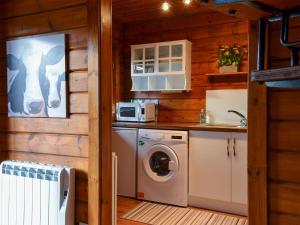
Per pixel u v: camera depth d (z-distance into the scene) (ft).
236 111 12.24
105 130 6.11
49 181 6.31
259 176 4.62
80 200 6.35
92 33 6.02
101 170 6.02
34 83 7.01
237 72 12.07
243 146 9.91
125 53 14.93
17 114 7.34
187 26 13.37
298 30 4.23
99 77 5.98
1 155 7.70
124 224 9.40
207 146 10.52
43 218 6.36
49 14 6.74
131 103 13.12
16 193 6.76
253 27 4.58
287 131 4.44
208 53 12.94
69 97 6.51
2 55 7.63
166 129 11.15
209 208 10.71
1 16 7.55
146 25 14.33
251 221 4.70
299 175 4.36
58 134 6.72
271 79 3.04
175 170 10.89
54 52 6.65
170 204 11.14
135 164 11.83
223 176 10.29
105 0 6.08
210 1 3.32
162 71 13.14
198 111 13.23
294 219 4.41
